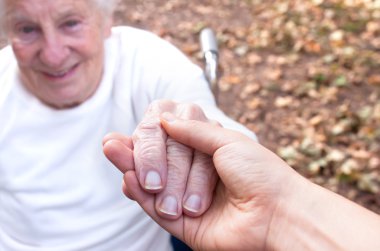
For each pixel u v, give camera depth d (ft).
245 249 3.36
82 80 4.66
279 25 15.74
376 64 13.17
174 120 3.61
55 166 4.80
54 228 4.82
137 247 4.94
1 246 5.02
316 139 10.93
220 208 3.53
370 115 11.38
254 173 3.34
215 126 3.58
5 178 4.83
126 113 4.88
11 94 4.83
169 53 5.07
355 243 3.01
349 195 9.56
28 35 4.35
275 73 13.41
